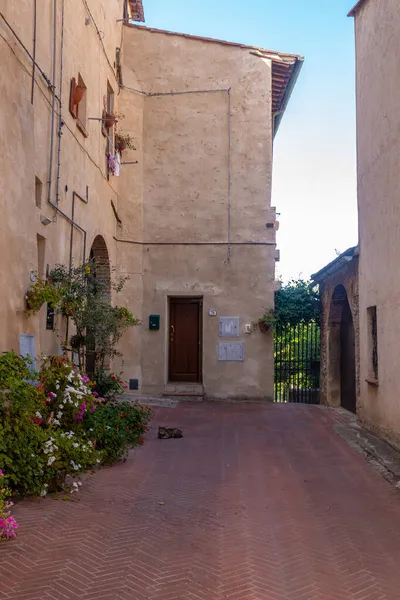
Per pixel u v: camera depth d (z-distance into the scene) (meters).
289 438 9.16
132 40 14.07
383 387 8.87
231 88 14.05
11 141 6.27
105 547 4.28
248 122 14.01
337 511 5.38
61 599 3.44
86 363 10.78
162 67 14.07
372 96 9.57
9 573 3.76
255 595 3.60
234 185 13.90
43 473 5.39
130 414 8.34
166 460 7.32
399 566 4.11
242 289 13.73
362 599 3.59
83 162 9.98
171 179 13.91
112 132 12.63
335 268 11.85
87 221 10.29
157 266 13.79
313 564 4.11
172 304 14.20
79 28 9.68
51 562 3.96
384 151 8.84
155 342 13.61
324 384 14.11
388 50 8.67
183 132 14.00
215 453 7.86
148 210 13.87
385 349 8.77
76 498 5.45
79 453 5.94
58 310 8.00
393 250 8.38
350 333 12.67
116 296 13.18
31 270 6.83
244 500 5.66
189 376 14.15
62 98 8.66
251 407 12.65
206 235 13.82
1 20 6.06
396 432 8.14
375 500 5.77
